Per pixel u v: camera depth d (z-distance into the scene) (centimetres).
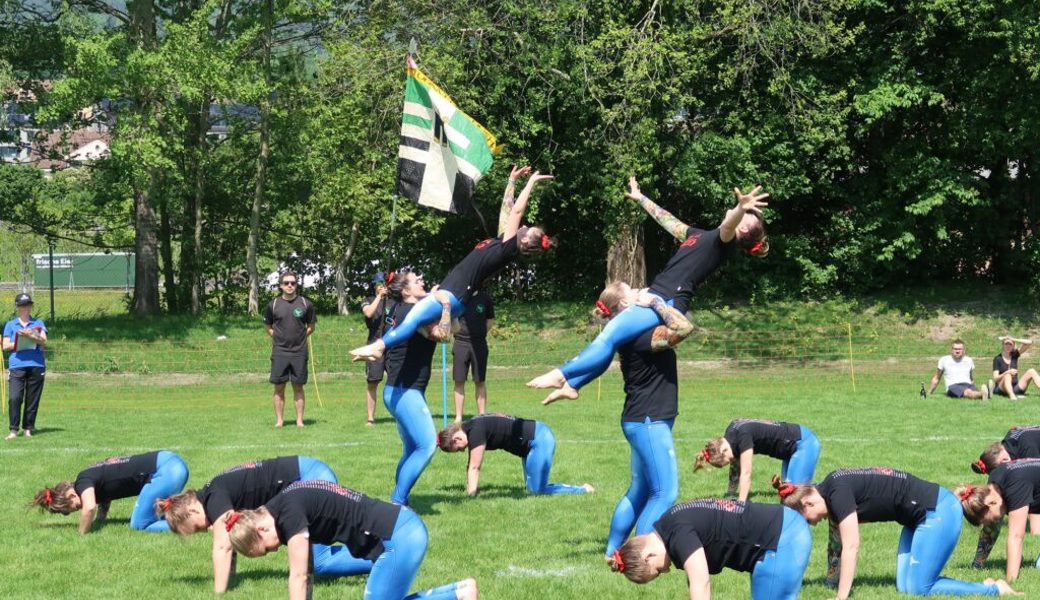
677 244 3266
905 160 2836
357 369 2336
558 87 2775
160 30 3123
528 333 2812
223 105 3022
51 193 3409
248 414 1692
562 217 3234
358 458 1216
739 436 938
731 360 2459
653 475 735
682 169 2825
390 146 2747
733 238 741
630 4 2772
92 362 2366
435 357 2344
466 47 2817
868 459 1188
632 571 577
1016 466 719
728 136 2933
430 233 3039
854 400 1819
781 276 3036
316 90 2852
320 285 3303
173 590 707
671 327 707
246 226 3306
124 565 768
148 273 2969
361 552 598
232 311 3175
